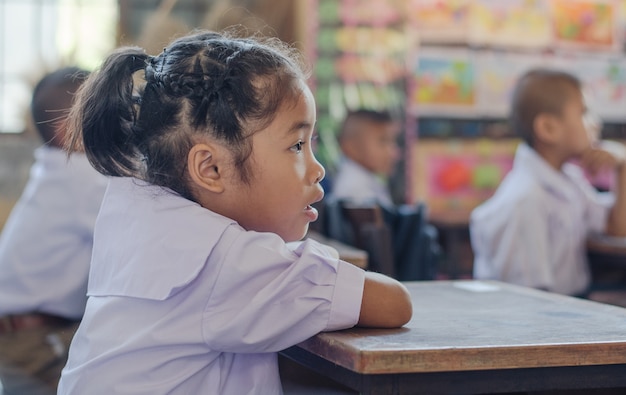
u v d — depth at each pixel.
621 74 4.40
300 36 4.03
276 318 1.09
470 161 4.21
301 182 1.16
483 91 4.22
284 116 1.14
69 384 1.16
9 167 3.94
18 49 4.21
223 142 1.13
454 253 4.02
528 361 1.03
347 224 2.41
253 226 1.18
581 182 2.85
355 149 3.64
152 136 1.17
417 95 4.15
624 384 1.08
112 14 4.18
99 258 1.23
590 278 2.72
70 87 2.13
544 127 2.68
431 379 1.01
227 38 1.22
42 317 2.11
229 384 1.14
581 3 4.34
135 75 1.22
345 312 1.11
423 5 4.14
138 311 1.14
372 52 4.09
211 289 1.10
